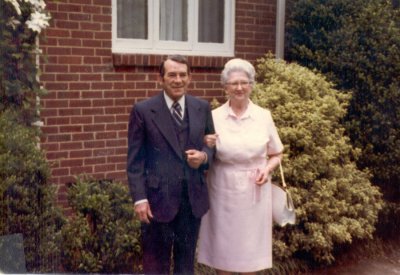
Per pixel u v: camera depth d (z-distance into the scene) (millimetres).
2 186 3863
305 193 5508
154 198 3637
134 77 6027
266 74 6324
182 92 3627
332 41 6648
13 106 4695
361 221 5785
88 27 5691
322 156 5625
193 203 3709
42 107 5418
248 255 4004
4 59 4676
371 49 6492
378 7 6562
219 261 4047
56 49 5516
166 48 6344
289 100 5816
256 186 3988
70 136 5648
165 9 6395
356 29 6543
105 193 4656
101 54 5793
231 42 6820
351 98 6504
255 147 3943
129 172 3631
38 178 4059
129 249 4492
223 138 3945
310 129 5676
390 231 6773
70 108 5633
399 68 6461
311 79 6113
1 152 3969
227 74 3967
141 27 6199
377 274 5734
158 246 3713
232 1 6781
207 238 4113
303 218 5465
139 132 3611
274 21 7137
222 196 3998
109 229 4430
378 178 6719
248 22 6930
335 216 5598
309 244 5445
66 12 5547
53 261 4109
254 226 4008
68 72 5598
